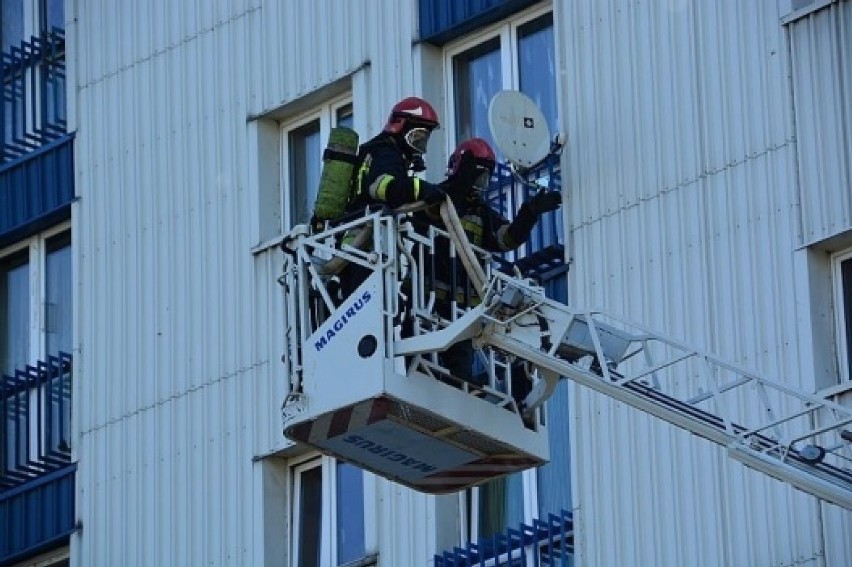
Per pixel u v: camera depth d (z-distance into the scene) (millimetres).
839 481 36438
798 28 42281
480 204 39062
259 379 48219
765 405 37500
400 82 47219
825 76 41844
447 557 45062
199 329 49344
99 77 52250
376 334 37875
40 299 53375
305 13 49000
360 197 38500
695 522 41812
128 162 51281
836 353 41375
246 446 48188
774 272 41812
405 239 38250
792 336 41406
